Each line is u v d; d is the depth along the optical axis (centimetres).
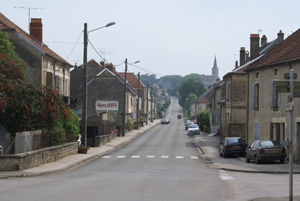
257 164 2598
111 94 6662
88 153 3472
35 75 3378
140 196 1309
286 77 1231
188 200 1240
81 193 1355
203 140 5319
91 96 6650
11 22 3581
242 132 4131
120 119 6631
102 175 2041
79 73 6806
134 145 4734
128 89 6975
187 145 4731
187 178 1870
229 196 1318
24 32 3734
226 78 4684
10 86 2380
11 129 2506
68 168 2434
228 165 2598
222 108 5175
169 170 2348
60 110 2659
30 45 3372
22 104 2408
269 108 3070
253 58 4878
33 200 1205
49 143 2720
